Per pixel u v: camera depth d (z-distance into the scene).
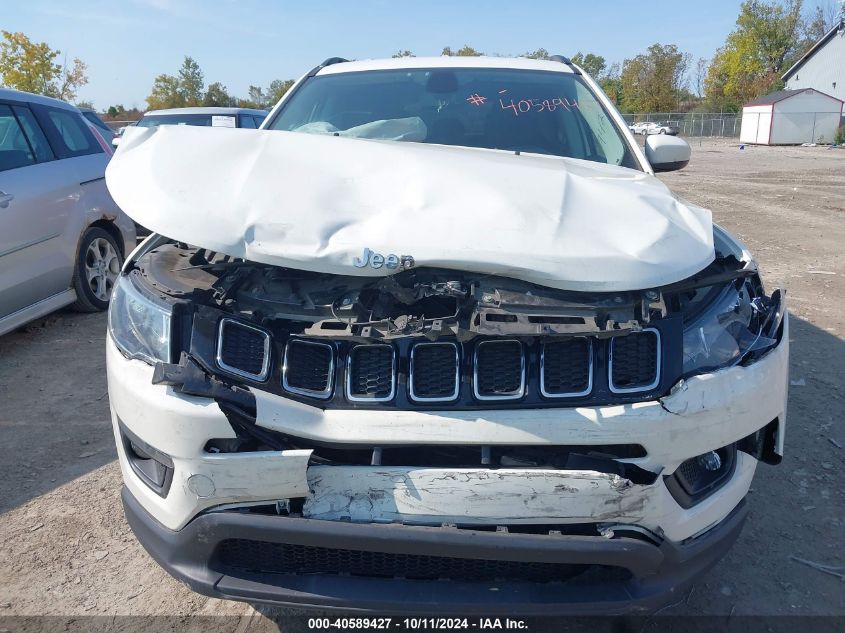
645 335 2.05
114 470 3.46
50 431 3.84
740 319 2.27
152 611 2.55
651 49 66.31
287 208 2.23
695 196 14.28
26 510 3.12
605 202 2.41
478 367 2.01
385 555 2.01
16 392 4.33
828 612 2.58
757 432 2.26
